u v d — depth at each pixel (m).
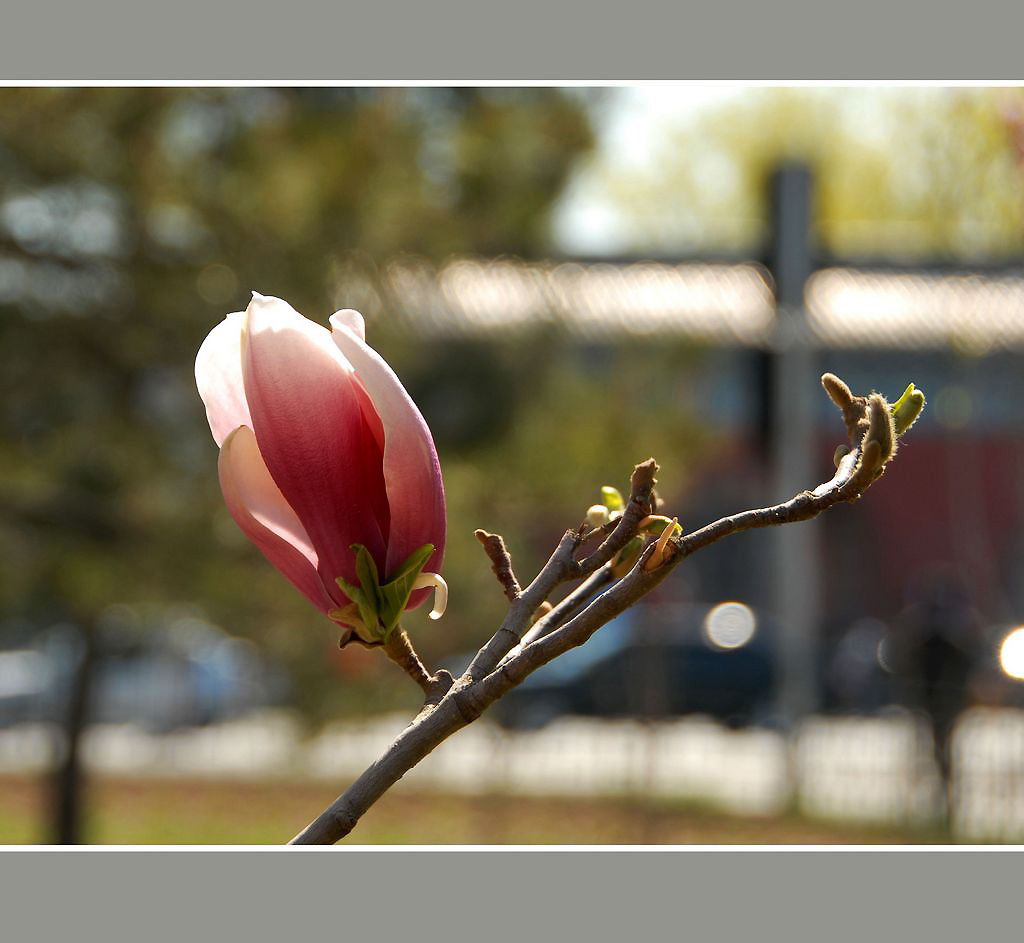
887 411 1.42
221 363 1.54
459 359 10.45
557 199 10.78
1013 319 16.08
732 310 19.97
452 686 1.51
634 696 15.16
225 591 9.38
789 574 19.27
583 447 10.79
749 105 26.11
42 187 9.05
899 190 24.14
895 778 13.85
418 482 1.47
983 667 13.45
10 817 13.42
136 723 17.45
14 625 11.78
